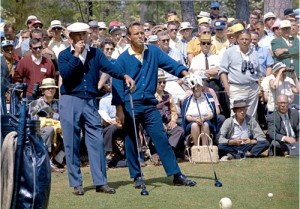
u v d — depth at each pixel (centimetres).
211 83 1344
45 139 1147
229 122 1245
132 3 3039
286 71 1338
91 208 892
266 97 1353
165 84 1302
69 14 2067
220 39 1509
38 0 1995
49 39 1430
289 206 886
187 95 1265
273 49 1427
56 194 984
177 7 3200
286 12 1494
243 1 2247
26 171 691
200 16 1752
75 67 973
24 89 751
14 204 688
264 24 1608
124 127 1015
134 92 1012
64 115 984
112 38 1470
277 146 1253
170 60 1038
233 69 1321
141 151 1199
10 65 1270
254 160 1214
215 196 948
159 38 1427
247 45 1318
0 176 682
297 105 1335
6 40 1280
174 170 1020
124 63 1016
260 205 895
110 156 1216
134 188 1012
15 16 1933
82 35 973
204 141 1227
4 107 754
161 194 966
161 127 1020
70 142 983
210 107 1246
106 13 2736
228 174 1097
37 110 721
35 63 1256
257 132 1255
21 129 689
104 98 1241
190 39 1500
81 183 984
